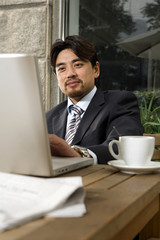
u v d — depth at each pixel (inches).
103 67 117.6
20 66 27.5
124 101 72.5
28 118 28.8
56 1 115.6
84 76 74.6
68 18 117.2
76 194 23.1
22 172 31.3
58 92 116.4
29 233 17.7
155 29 112.3
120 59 115.6
